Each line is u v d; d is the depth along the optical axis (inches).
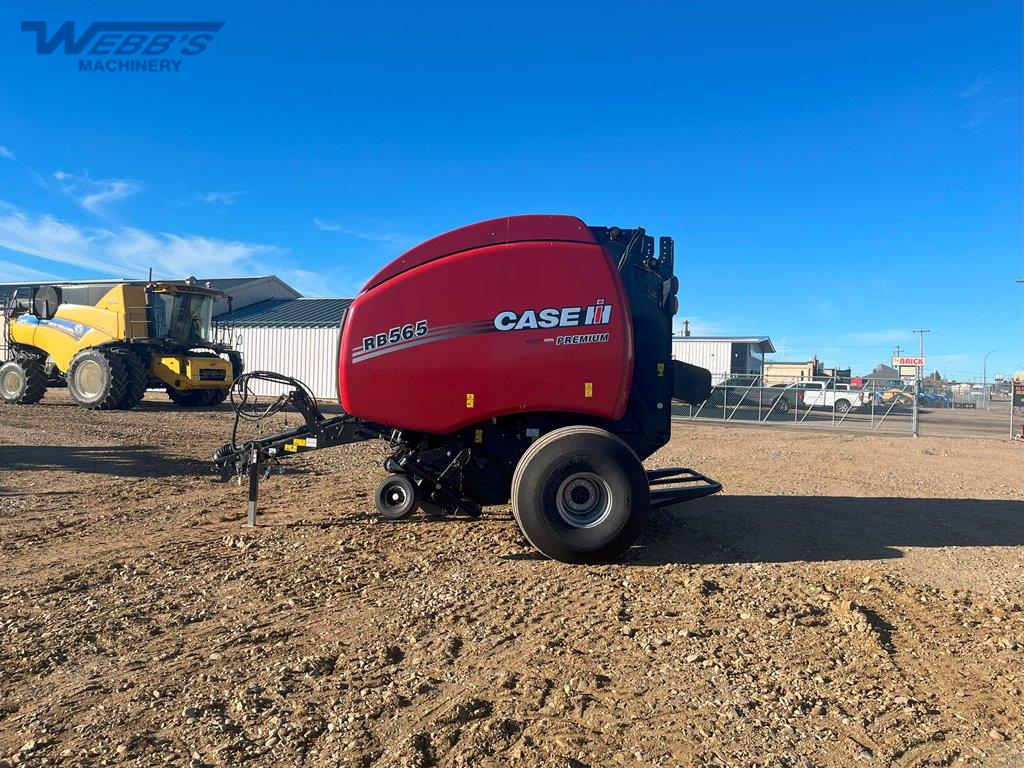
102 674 137.3
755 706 129.4
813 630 166.2
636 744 115.6
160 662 142.8
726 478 400.5
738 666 145.9
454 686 134.1
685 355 1369.3
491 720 121.4
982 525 283.1
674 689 135.0
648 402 245.3
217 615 168.9
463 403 224.1
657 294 246.7
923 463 495.8
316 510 281.3
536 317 222.1
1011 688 139.5
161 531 246.1
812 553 234.8
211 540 234.8
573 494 211.5
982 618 177.8
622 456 209.3
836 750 115.7
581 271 223.6
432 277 224.5
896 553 237.6
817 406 1279.5
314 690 131.3
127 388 661.9
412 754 109.9
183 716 120.4
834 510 309.0
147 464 382.6
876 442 650.2
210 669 139.6
